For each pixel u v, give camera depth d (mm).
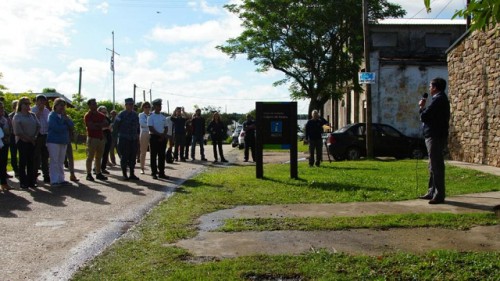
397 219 6887
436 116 8203
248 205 8367
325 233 6277
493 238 5914
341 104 38562
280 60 32062
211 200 8828
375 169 14281
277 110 12180
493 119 14273
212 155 23562
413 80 27328
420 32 32938
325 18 30484
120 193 10016
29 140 10656
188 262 5090
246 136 18938
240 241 5934
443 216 7035
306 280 4504
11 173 14094
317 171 13805
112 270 4887
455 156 17016
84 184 11438
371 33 32719
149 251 5539
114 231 6648
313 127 15672
